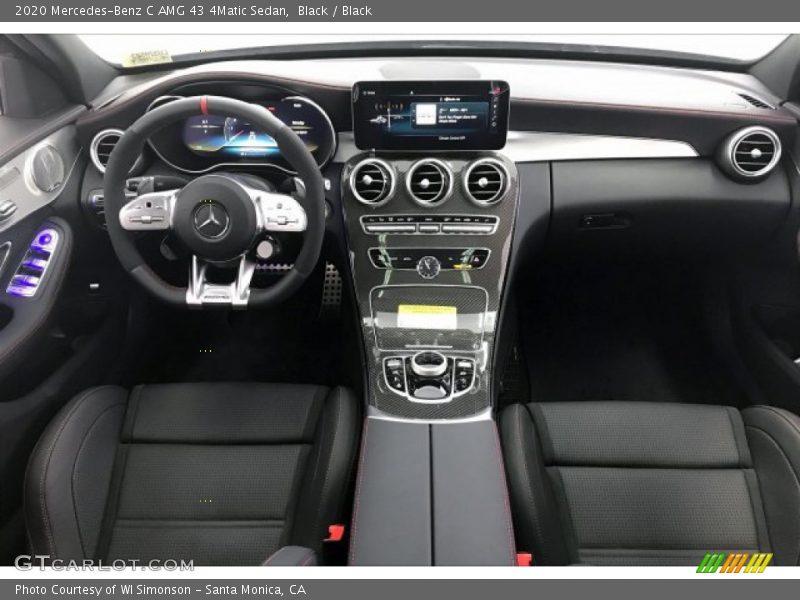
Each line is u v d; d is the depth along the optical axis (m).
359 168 1.28
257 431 1.16
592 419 1.17
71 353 1.41
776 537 0.98
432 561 0.89
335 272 1.87
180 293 1.16
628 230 1.46
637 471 1.09
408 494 0.98
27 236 1.23
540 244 1.50
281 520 1.05
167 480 1.09
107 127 1.33
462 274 1.29
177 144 1.31
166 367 1.78
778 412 1.10
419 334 1.24
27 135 1.25
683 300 1.82
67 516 0.99
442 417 1.14
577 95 1.30
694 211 1.38
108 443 1.13
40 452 1.03
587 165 1.36
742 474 1.07
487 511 0.96
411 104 1.23
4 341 1.15
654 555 0.99
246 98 1.30
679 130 1.32
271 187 1.28
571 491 1.07
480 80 1.20
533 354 1.83
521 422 1.15
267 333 1.86
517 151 1.35
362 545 0.91
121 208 1.11
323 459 1.07
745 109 1.30
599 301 1.95
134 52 1.45
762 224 1.40
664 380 1.75
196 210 1.08
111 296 1.54
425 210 1.28
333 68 1.33
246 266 1.17
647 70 1.42
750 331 1.55
